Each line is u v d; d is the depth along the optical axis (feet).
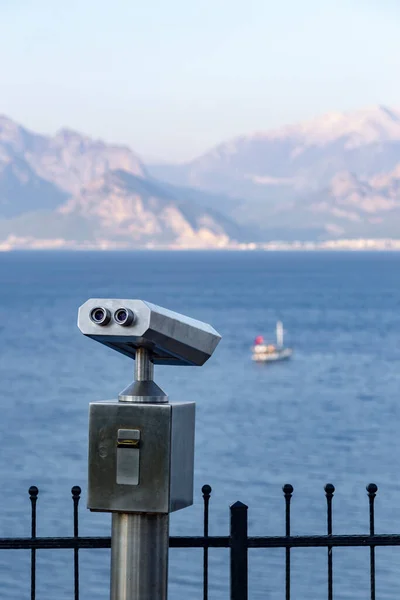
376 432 250.57
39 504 160.35
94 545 30.32
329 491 31.35
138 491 26.63
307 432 250.57
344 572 120.98
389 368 402.72
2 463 202.49
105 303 26.35
